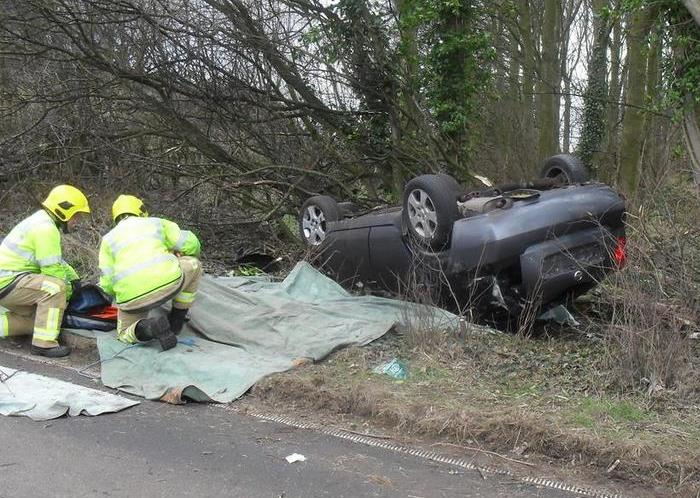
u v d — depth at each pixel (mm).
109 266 5559
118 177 10383
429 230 6191
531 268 5656
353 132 11312
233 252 9789
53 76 10648
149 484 3578
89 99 10656
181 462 3855
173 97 10781
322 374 5051
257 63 10656
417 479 3691
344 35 11039
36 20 10398
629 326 4871
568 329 6316
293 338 5730
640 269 5840
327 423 4453
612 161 14672
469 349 5551
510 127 17031
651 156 11656
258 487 3568
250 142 11031
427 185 6109
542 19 19344
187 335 5938
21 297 5766
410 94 11305
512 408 4320
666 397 4457
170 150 10664
